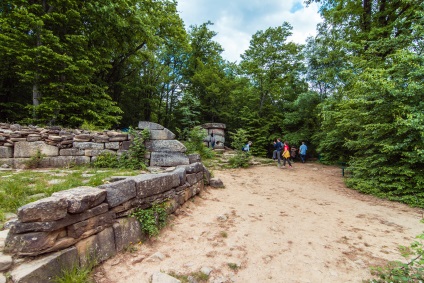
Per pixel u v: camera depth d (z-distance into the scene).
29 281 1.60
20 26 7.58
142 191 3.07
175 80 23.34
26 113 11.92
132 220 2.84
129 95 20.03
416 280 2.33
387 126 6.12
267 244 3.19
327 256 2.92
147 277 2.23
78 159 6.10
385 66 7.61
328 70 13.41
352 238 3.55
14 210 2.72
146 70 21.31
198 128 12.08
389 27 9.41
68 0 8.29
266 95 20.77
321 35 12.97
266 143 18.95
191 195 4.87
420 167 5.88
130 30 11.38
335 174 10.18
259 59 19.33
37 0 8.76
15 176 4.24
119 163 6.16
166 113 23.27
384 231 3.91
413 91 5.57
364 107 7.15
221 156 12.76
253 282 2.31
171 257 2.67
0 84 11.68
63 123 9.34
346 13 11.03
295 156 17.39
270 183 7.98
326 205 5.49
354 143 7.54
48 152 5.84
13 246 1.75
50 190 3.30
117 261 2.41
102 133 6.49
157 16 13.00
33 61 7.84
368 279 2.43
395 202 5.86
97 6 8.93
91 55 9.59
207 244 3.08
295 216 4.53
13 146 5.64
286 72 19.62
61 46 8.16
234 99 21.09
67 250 1.95
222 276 2.37
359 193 6.81
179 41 15.63
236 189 6.65
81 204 2.07
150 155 6.44
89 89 9.90
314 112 16.80
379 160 6.38
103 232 2.39
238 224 3.88
